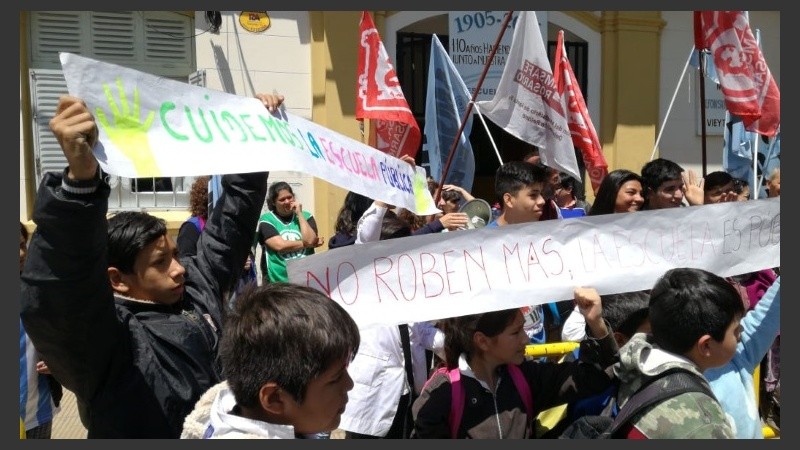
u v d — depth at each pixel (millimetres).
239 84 7941
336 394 1593
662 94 9539
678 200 4371
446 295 2619
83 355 1846
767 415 4688
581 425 2334
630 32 9281
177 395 2008
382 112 5148
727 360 2156
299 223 6328
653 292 2225
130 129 2061
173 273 2141
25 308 1757
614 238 2857
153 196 7922
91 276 1747
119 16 7727
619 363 2254
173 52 7934
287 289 1654
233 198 2527
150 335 2051
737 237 3070
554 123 4730
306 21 8109
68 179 1687
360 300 2537
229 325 1628
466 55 8680
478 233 2689
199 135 2217
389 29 8453
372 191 2951
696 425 1968
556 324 3840
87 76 1997
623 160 9352
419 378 3729
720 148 9805
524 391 2604
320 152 2676
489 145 10195
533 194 3842
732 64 4812
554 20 9062
